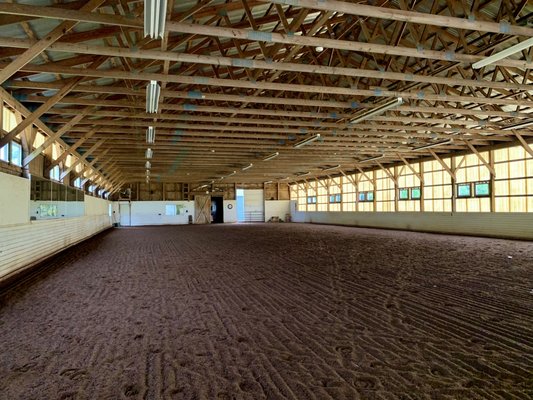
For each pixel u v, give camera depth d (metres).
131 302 4.24
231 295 4.50
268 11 6.25
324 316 3.60
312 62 8.52
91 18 3.87
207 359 2.62
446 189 14.45
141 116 7.97
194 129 10.19
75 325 3.41
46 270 6.56
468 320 3.42
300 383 2.24
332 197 23.27
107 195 21.45
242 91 8.86
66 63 5.64
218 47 6.45
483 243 10.18
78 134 9.71
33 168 7.61
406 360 2.56
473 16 4.50
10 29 4.57
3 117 6.12
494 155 12.34
